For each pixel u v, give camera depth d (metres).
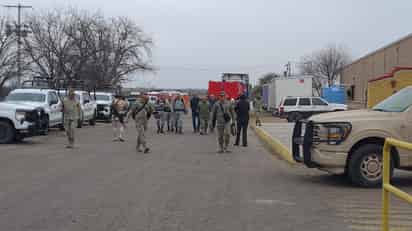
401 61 51.41
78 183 11.49
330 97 58.41
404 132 11.07
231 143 23.34
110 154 17.81
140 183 11.55
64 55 58.28
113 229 7.54
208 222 7.99
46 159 16.14
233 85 46.59
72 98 20.11
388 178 5.76
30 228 7.59
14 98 25.55
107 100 42.69
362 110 11.95
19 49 52.16
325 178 12.53
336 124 11.13
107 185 11.25
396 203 8.43
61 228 7.60
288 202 9.55
